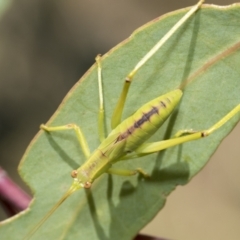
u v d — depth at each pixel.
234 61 0.16
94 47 0.23
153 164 0.16
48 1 0.23
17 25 0.23
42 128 0.16
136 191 0.16
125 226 0.16
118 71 0.16
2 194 0.16
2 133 0.23
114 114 0.16
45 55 0.23
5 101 0.23
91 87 0.16
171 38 0.16
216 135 0.16
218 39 0.16
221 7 0.16
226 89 0.16
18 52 0.23
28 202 0.16
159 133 0.16
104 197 0.16
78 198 0.16
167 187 0.16
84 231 0.16
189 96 0.16
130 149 0.16
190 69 0.16
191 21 0.16
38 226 0.16
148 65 0.16
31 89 0.23
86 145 0.16
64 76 0.23
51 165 0.16
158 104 0.16
